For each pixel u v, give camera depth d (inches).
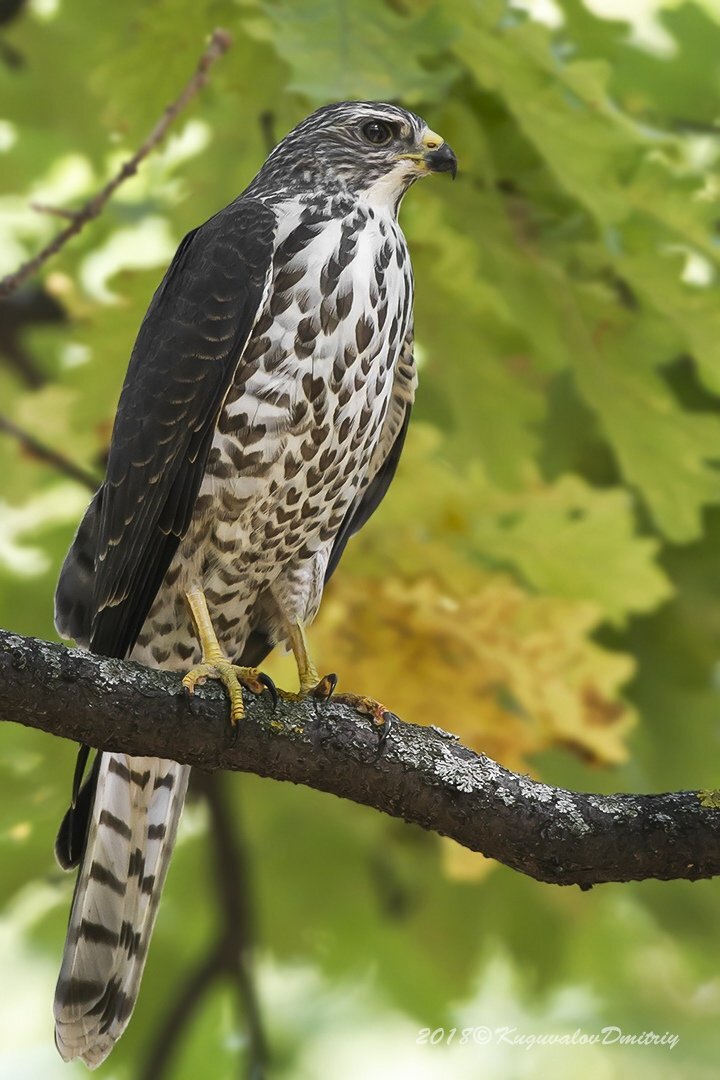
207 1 404.8
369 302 336.5
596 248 418.3
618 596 426.9
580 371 431.8
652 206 379.2
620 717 412.5
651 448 431.2
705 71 459.8
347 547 421.4
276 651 423.8
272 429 330.3
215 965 461.1
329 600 417.7
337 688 418.0
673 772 475.2
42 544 465.7
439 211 421.1
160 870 332.8
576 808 267.9
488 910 483.8
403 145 359.6
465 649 414.6
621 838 265.4
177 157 482.9
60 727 254.5
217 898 476.4
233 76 413.4
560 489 426.3
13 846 467.2
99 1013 324.8
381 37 343.0
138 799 332.2
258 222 339.9
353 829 489.7
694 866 265.4
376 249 343.6
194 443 330.0
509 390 441.4
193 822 502.6
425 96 338.6
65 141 499.2
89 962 325.1
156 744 261.1
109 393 430.0
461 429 444.8
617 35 422.9
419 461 420.2
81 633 352.2
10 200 513.0
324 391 331.9
